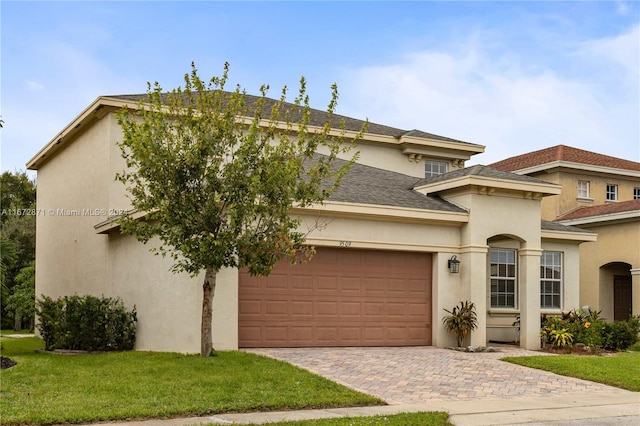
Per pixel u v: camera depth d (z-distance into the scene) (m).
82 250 21.12
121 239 18.00
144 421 8.99
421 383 12.38
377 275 17.02
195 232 12.40
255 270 12.67
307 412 9.84
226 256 12.53
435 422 9.28
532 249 18.45
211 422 8.95
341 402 10.43
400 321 17.20
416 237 17.31
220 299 14.69
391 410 10.14
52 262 24.62
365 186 18.44
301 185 12.91
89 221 20.50
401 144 23.97
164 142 12.89
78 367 12.73
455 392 11.80
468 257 17.52
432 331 17.56
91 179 20.50
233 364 12.62
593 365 14.78
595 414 10.30
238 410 9.73
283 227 12.66
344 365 13.52
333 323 16.30
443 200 18.69
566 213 28.84
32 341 22.17
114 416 9.02
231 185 12.35
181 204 12.23
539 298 18.41
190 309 14.70
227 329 14.69
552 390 12.43
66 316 16.41
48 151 24.84
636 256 24.91
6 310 32.97
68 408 9.31
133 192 12.77
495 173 18.00
